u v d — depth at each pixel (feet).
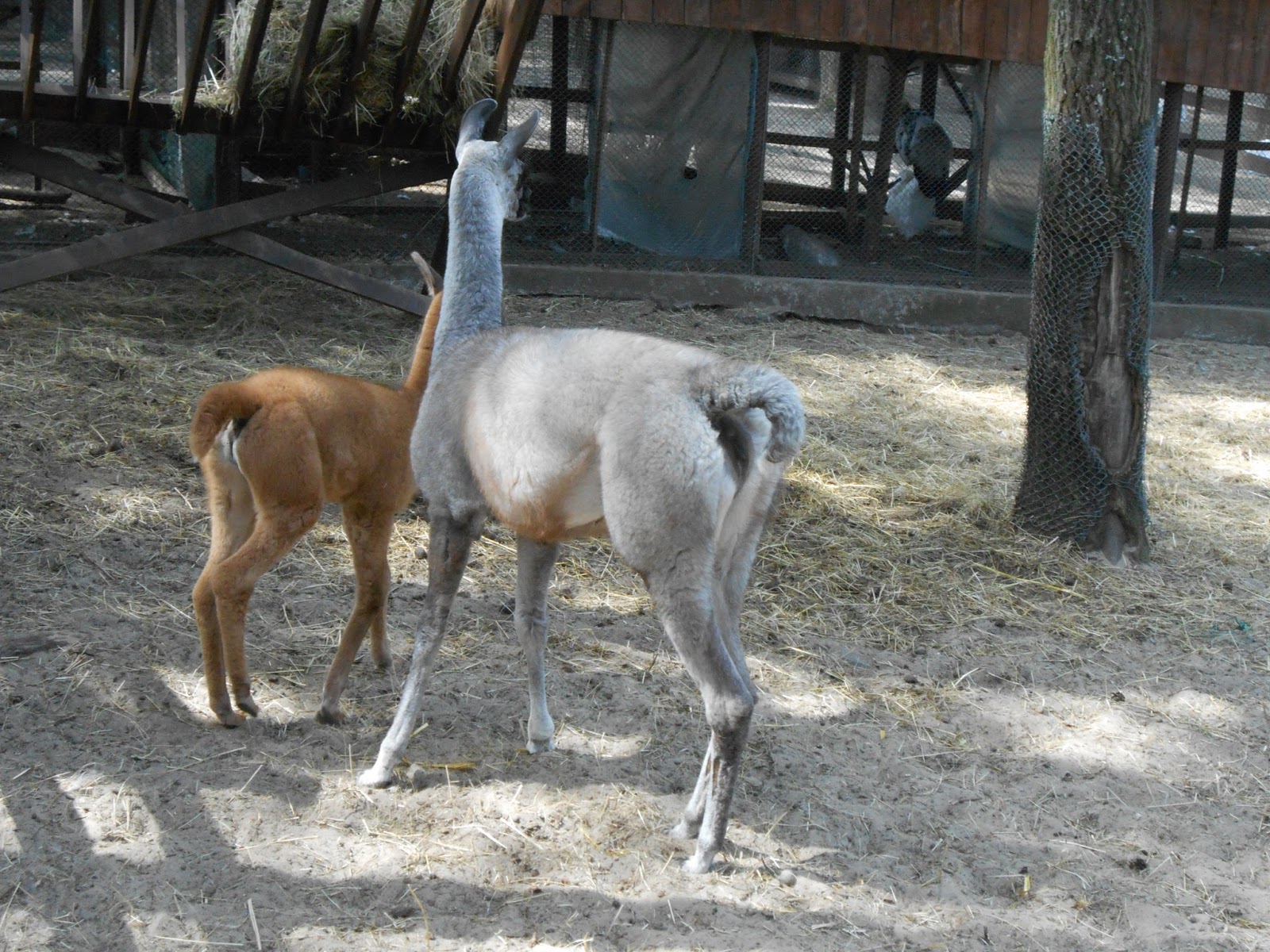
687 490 10.55
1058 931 11.59
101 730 13.03
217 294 28.91
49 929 10.32
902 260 36.32
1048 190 19.29
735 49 32.71
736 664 11.68
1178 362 32.32
